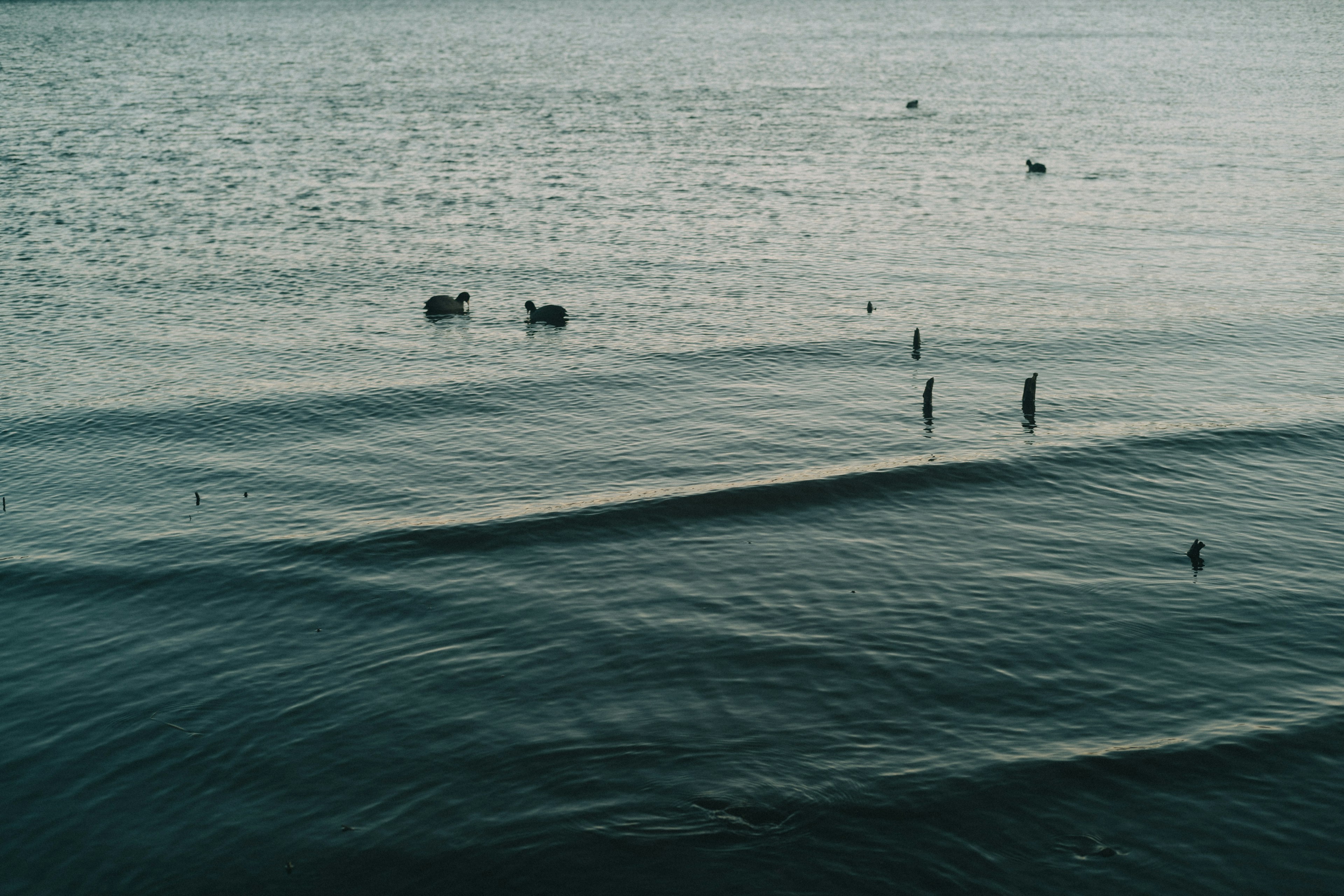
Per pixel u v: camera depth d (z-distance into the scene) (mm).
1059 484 28906
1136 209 63906
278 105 107438
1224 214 62625
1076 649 21047
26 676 20438
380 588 23656
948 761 17656
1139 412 34250
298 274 50719
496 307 46188
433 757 17969
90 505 28125
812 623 22047
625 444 32094
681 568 24500
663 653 21016
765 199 66750
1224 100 109875
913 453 30922
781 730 18531
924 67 145250
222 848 16047
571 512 27141
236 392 36250
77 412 34469
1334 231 58312
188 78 131500
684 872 15375
